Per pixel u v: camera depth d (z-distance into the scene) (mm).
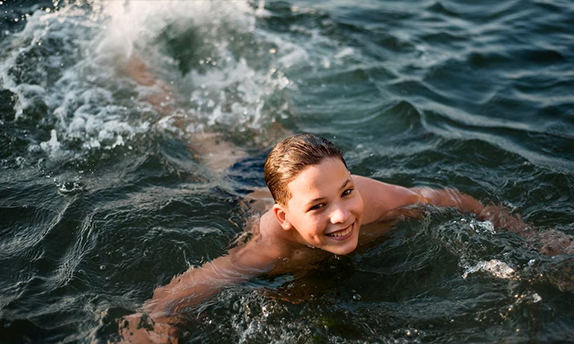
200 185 3984
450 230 3295
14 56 5434
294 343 2643
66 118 4719
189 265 3172
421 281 2982
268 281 3064
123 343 2635
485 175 3955
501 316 2674
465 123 4688
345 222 2889
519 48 5906
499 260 3020
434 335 2625
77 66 5484
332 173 2865
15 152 4246
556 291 2771
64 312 2814
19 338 2658
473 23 6586
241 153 4500
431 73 5543
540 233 3246
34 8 6172
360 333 2674
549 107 4801
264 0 7164
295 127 4820
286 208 3031
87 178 3998
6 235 3391
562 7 6793
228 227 3496
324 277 3080
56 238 3357
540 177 3844
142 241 3332
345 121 4859
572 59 5590
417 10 6992
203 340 2678
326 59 5914
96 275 3082
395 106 4969
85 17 6141
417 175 4020
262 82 5520
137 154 4336
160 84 5418
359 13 6941
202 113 5012
